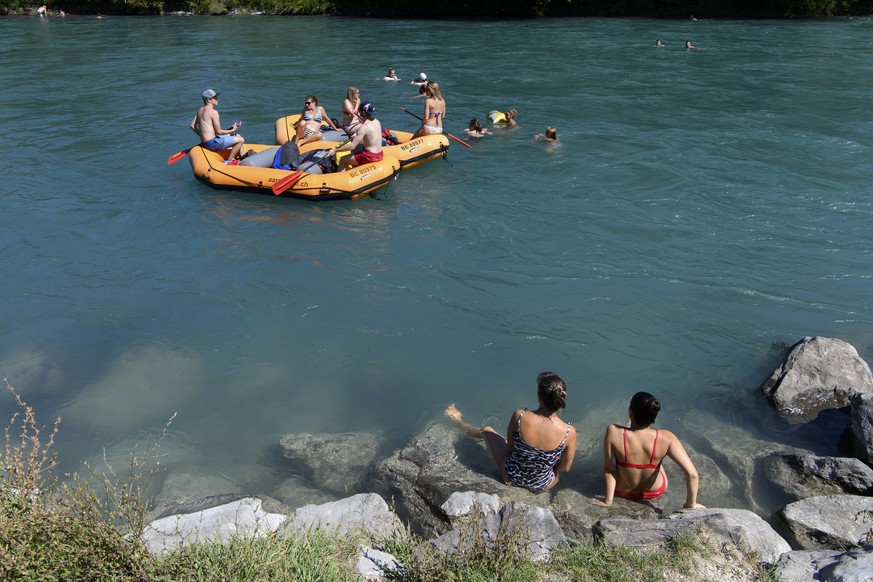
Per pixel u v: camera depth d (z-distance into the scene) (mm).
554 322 6965
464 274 7957
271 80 19281
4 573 2986
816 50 23594
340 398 5852
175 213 9812
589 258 8289
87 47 25766
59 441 5293
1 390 5906
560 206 9883
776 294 7418
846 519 4137
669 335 6707
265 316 7129
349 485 4797
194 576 3199
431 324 6969
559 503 4426
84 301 7402
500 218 9516
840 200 9891
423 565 3379
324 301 7406
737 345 6531
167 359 6402
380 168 10438
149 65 21734
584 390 5902
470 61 22188
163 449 5219
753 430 5348
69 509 3250
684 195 10164
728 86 17625
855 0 34344
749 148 12242
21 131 13922
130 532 3389
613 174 11102
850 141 12555
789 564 3514
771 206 9719
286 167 10773
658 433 4328
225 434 5406
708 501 4562
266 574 3283
